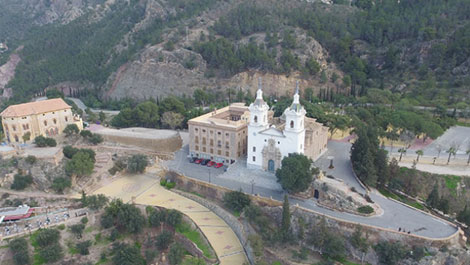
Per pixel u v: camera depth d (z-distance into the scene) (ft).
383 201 360.28
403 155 466.70
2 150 432.66
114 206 367.04
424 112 570.87
